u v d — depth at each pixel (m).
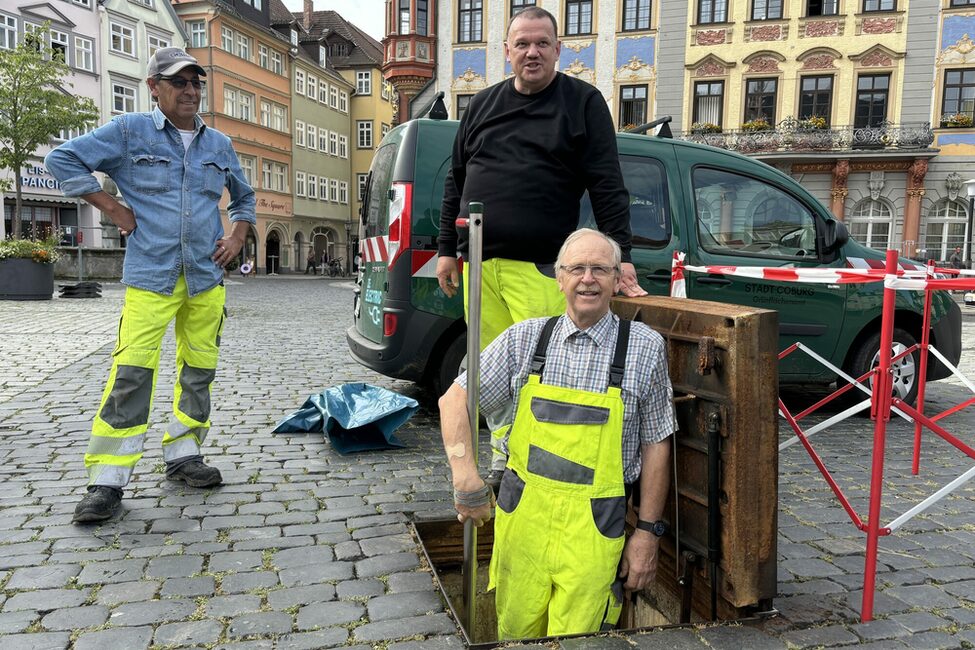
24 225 34.31
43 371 6.95
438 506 3.48
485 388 2.42
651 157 5.38
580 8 28.12
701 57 27.38
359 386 5.01
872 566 2.43
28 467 3.97
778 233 5.66
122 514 3.30
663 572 2.71
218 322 3.71
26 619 2.36
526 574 2.36
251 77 45.91
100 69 37.66
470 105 3.10
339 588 2.61
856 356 5.88
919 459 4.61
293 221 51.09
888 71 26.45
